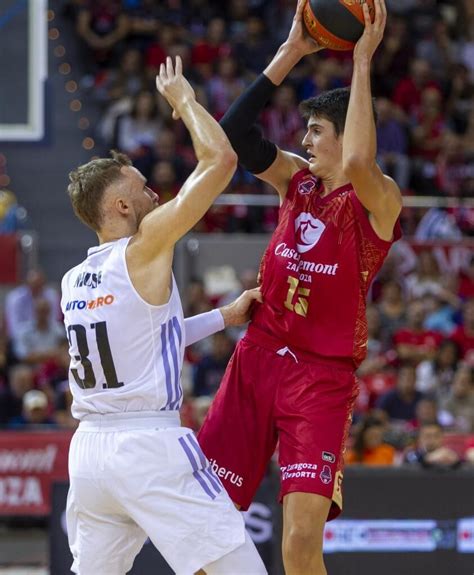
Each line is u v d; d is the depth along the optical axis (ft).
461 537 40.60
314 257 24.22
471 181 76.28
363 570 40.40
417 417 53.42
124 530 22.93
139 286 22.38
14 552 51.11
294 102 79.41
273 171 25.39
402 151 78.89
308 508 23.41
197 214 22.06
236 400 25.08
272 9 89.40
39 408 55.31
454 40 92.79
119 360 22.39
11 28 63.16
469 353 62.34
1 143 63.16
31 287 65.26
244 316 25.36
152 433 22.15
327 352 24.25
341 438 24.00
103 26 86.17
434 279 67.87
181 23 88.28
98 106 82.58
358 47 23.15
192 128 22.49
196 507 21.98
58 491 41.96
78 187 23.35
